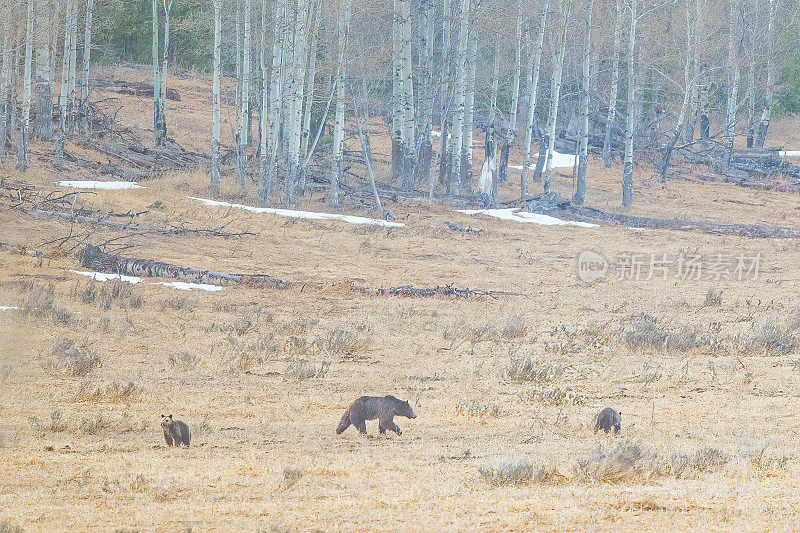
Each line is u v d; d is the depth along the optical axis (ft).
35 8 125.70
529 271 100.94
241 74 171.42
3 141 126.11
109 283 76.84
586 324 69.87
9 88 132.36
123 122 180.75
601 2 183.73
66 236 94.32
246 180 141.69
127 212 111.65
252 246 102.27
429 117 165.78
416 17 172.04
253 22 163.22
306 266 94.99
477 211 141.28
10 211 99.86
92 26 171.32
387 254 105.60
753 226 139.03
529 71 190.70
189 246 98.58
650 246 122.62
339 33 133.28
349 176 160.86
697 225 139.74
